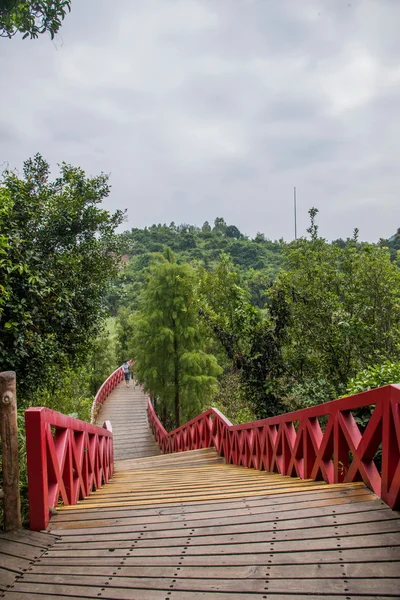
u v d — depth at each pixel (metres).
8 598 1.98
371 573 1.98
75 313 7.67
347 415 3.35
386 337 10.66
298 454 4.42
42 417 2.84
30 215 6.98
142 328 15.09
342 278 11.76
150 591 1.98
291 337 10.84
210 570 2.12
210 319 10.94
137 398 20.69
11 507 2.71
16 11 3.81
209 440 9.17
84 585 2.06
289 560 2.15
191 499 3.27
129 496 3.90
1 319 5.45
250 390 10.32
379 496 2.77
